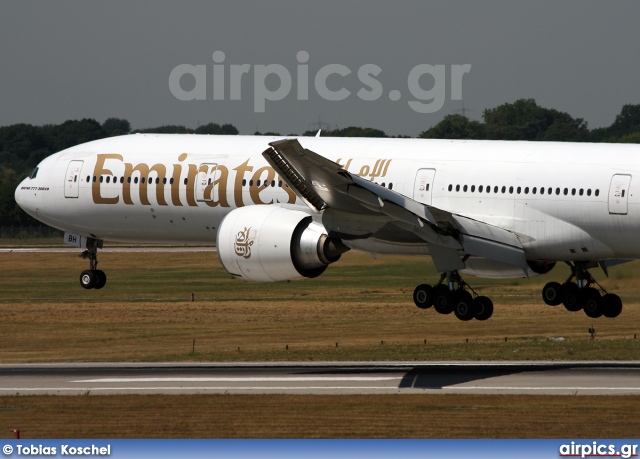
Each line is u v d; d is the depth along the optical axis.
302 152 56.62
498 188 69.75
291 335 83.88
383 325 89.75
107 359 69.81
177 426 44.88
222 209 75.12
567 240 69.25
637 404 49.47
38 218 82.81
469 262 72.75
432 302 73.31
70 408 48.97
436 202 70.69
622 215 67.38
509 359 67.75
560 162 69.38
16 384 57.16
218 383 56.97
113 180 78.38
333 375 59.94
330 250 65.12
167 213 77.19
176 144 78.00
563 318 92.06
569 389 53.84
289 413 47.28
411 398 51.00
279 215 65.44
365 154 73.00
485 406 49.03
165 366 65.31
